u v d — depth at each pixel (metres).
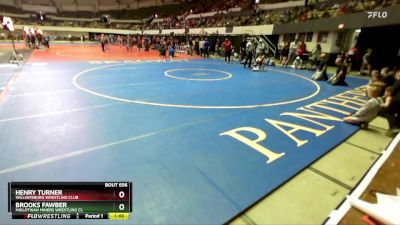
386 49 13.91
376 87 4.98
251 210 2.53
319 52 14.32
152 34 42.56
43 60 14.33
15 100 6.06
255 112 5.77
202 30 29.50
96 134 4.20
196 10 40.59
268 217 2.44
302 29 17.28
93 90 7.46
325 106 6.52
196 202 2.58
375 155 3.87
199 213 2.42
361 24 13.05
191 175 3.06
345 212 2.25
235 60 19.42
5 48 21.36
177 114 5.45
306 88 9.00
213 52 25.95
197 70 13.01
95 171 3.06
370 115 4.95
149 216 2.36
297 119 5.37
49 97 6.45
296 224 2.36
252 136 4.34
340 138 4.45
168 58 19.45
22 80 8.47
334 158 3.71
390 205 2.25
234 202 2.60
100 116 5.13
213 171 3.17
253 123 5.01
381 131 4.99
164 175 3.04
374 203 2.33
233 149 3.81
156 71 12.09
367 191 2.54
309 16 17.69
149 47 28.47
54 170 3.05
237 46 24.44
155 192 2.71
